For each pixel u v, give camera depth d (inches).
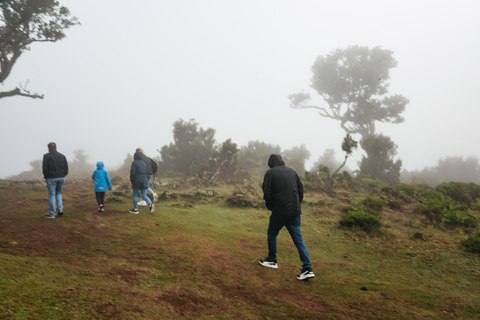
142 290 114.3
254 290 130.5
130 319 87.9
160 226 226.4
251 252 184.1
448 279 156.2
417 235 231.3
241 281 138.9
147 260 153.3
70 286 104.0
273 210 153.6
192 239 197.3
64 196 350.6
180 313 101.0
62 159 240.1
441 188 426.3
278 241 214.5
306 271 143.2
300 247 147.3
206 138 743.1
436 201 341.7
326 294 131.6
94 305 92.0
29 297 88.4
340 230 247.8
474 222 266.8
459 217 270.8
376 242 218.8
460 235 239.3
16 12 557.0
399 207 346.6
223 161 570.3
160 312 98.3
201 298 116.2
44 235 181.3
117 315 88.6
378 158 704.4
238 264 160.9
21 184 442.9
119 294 105.5
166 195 362.9
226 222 261.1
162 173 661.9
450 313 117.5
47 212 257.3
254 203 334.6
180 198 371.9
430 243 216.2
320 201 355.6
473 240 202.2
